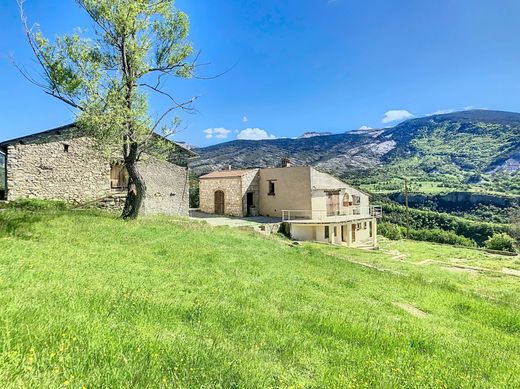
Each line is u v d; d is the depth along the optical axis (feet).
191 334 15.67
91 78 56.65
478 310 34.30
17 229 38.68
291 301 26.96
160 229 53.52
